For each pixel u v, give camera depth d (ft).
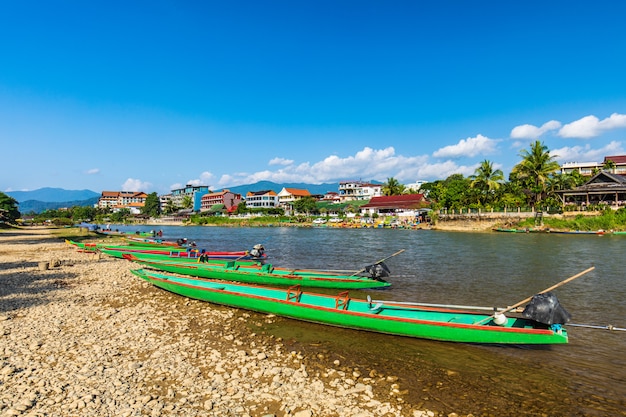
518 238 153.69
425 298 57.62
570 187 209.05
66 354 33.22
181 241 131.95
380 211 318.24
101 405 24.48
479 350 36.24
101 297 55.42
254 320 45.60
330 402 26.07
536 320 34.09
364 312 41.22
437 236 177.68
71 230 222.89
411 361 33.96
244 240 172.35
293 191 460.55
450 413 25.41
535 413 25.71
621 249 111.45
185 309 50.06
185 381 28.50
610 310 50.08
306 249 127.34
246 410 24.72
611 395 28.19
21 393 25.66
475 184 239.71
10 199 281.33
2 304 49.73
